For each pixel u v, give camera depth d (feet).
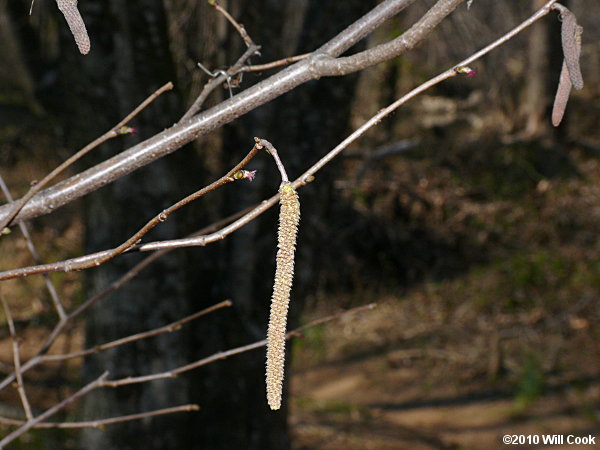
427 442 21.95
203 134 4.99
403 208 35.50
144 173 12.53
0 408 18.78
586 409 23.97
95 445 13.83
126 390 13.57
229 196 13.87
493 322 30.81
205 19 13.12
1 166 34.96
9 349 25.64
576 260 34.37
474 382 26.40
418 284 33.68
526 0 42.73
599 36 50.34
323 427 22.56
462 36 43.06
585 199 38.70
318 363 28.30
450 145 40.93
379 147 38.09
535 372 26.11
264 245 14.10
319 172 13.88
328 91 13.46
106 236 12.94
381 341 29.73
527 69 44.80
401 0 4.96
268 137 13.50
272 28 12.60
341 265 33.12
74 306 26.94
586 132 46.98
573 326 30.01
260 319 14.51
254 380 14.70
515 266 33.96
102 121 12.07
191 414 14.48
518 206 38.22
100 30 11.68
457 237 35.60
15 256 30.83
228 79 5.78
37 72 34.96
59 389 19.70
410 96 4.35
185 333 13.65
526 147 41.75
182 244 4.58
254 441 14.98
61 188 5.22
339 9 12.57
